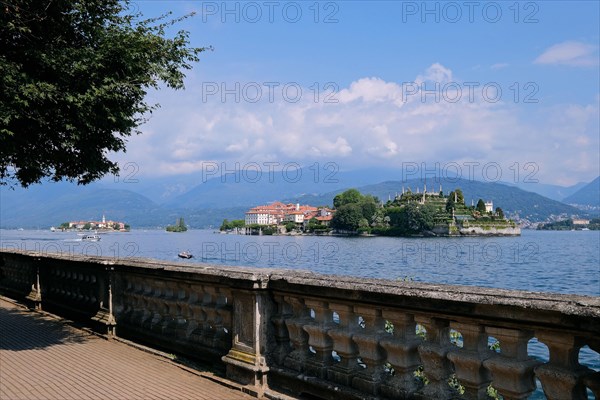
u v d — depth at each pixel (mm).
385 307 5727
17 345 10109
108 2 11984
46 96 10188
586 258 103688
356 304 6066
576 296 4414
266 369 7086
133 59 11156
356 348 6254
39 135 11570
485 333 4852
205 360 8469
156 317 9922
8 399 6797
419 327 9344
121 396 6891
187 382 7520
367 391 5953
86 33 11672
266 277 7129
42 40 11008
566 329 4160
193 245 145500
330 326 6539
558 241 190750
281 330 7188
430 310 5230
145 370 8195
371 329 5969
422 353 5359
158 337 9602
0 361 8836
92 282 12266
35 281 15477
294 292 6840
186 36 12094
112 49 10875
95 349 9727
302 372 6793
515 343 4598
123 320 10773
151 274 9625
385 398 5762
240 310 7438
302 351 6922
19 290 17172
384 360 5930
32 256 15172
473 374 4938
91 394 6984
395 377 5758
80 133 11109
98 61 10758
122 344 10148
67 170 13109
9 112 9680
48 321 12938
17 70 10008
